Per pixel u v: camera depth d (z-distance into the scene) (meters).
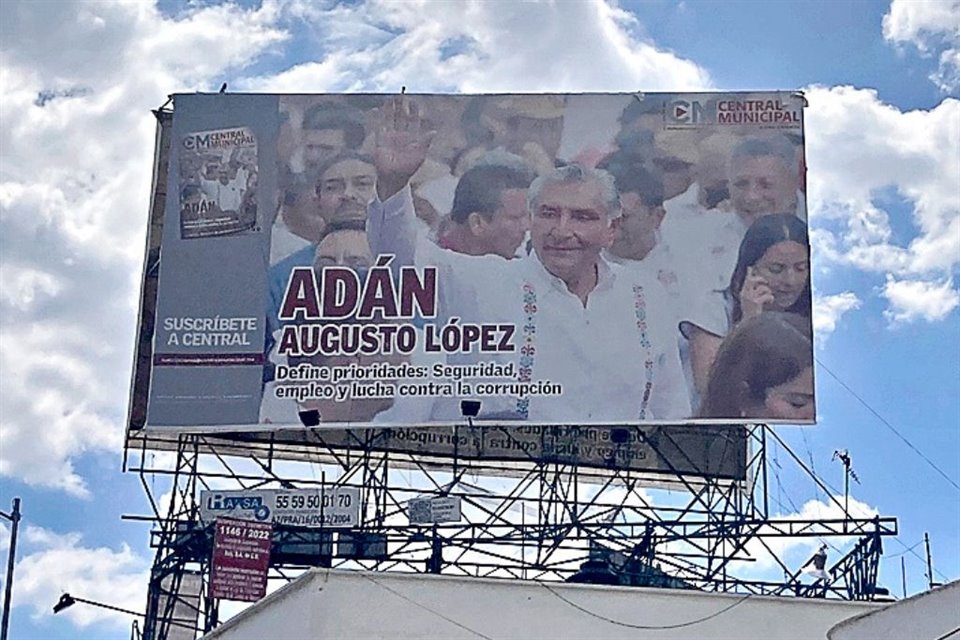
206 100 35.16
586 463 34.81
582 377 33.38
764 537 31.88
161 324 33.81
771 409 33.16
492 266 34.03
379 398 33.25
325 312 33.84
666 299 33.78
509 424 33.06
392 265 34.06
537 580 29.08
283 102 35.06
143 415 34.03
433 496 33.22
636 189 34.41
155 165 35.44
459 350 33.53
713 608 28.97
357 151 34.78
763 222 34.16
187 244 34.34
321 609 28.73
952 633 21.47
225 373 33.53
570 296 33.81
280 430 33.88
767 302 33.75
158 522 33.19
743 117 34.78
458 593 28.95
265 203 34.50
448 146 34.78
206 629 32.03
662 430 35.19
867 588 31.33
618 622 28.89
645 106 34.91
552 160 34.62
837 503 32.31
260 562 31.72
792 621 28.86
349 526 32.53
